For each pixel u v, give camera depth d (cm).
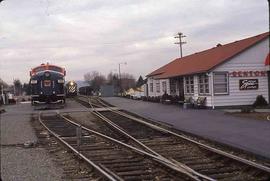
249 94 3603
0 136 2280
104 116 3306
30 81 4794
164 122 2584
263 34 3659
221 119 2559
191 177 1081
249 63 3597
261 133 1880
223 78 3572
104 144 1853
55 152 1705
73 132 2367
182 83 4403
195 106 3688
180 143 1797
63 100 4722
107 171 1216
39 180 1183
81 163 1419
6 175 1263
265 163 1282
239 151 1496
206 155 1476
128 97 6406
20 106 5109
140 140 1928
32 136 2239
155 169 1260
